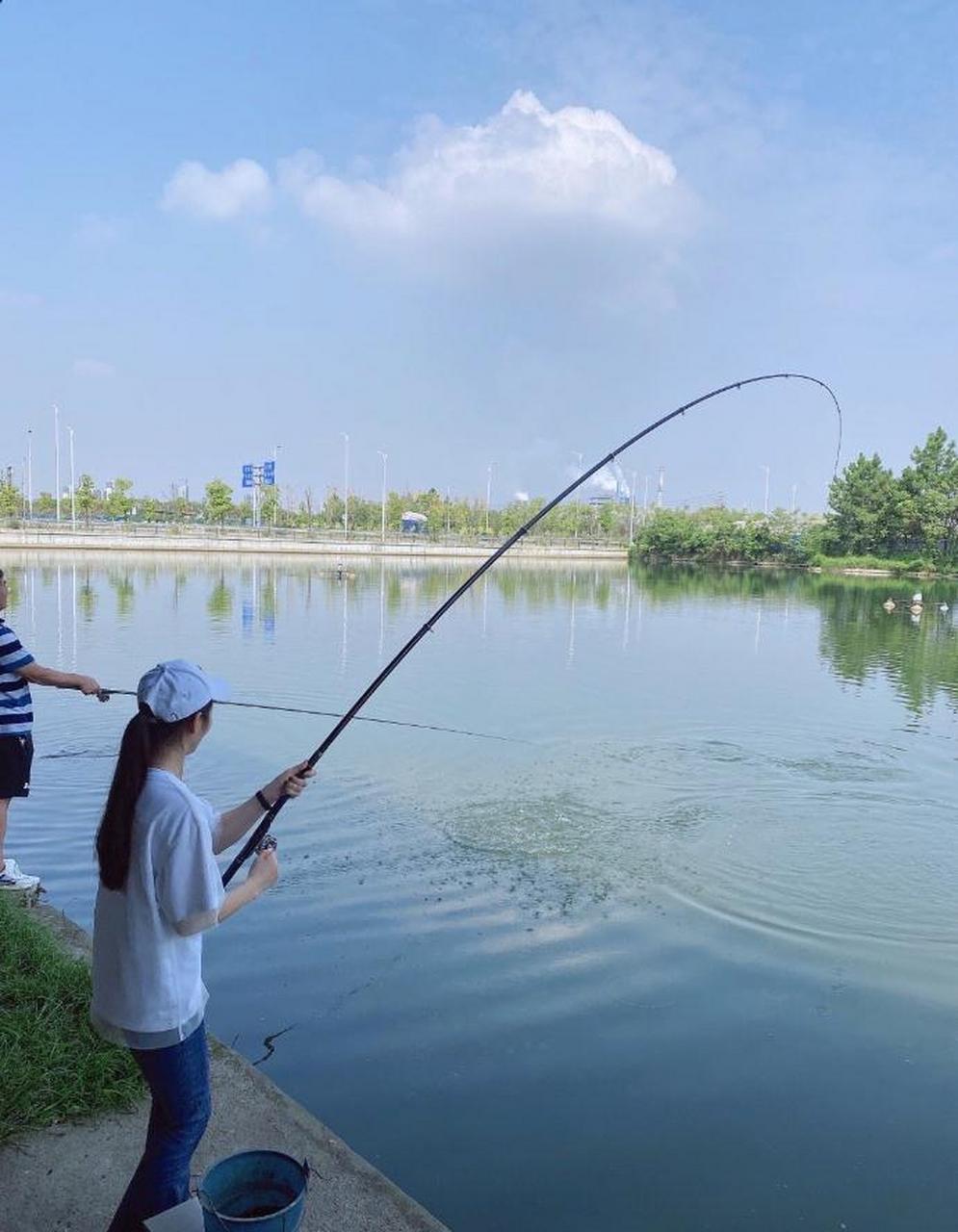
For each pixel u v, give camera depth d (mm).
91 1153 3154
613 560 74562
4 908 4770
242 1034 4840
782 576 58875
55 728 11430
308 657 18156
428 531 91562
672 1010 5289
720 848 8062
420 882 7043
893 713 14062
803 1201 3777
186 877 2316
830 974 5797
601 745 11641
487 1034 4934
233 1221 2316
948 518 63344
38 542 55438
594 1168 3920
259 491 89375
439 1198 3699
